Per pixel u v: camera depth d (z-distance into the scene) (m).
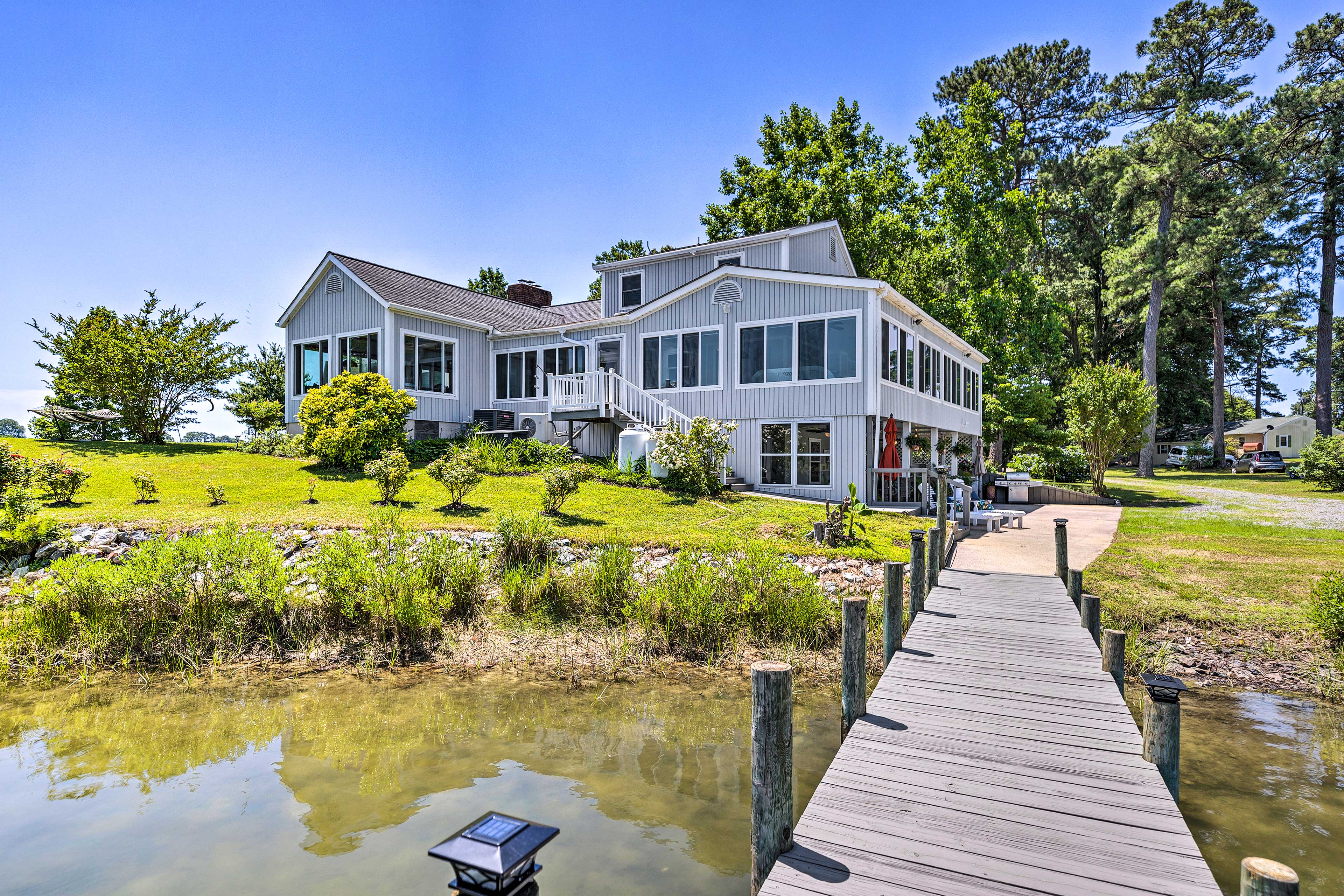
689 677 9.14
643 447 20.20
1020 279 35.25
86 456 20.25
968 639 8.12
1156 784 4.74
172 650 9.77
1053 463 34.62
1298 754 6.83
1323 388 40.31
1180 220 39.25
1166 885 3.63
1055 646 7.81
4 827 5.43
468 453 20.23
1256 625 9.98
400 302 23.83
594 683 8.91
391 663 9.60
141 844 5.18
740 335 20.88
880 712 6.02
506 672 9.30
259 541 11.33
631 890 4.59
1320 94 35.62
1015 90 47.03
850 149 34.78
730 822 5.48
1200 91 36.97
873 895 3.60
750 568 10.91
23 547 12.42
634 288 26.28
